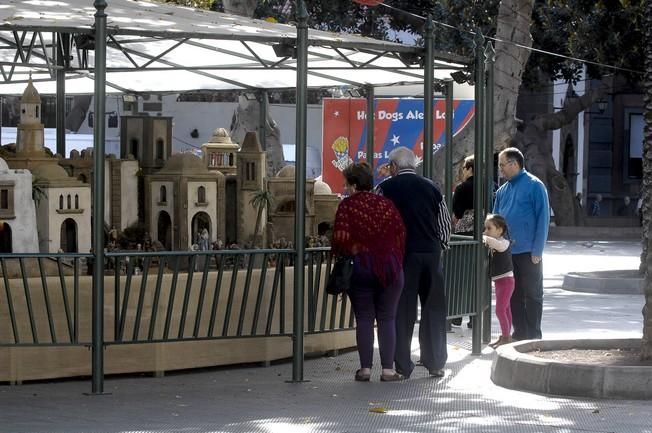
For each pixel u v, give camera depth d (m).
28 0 14.73
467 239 16.75
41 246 14.56
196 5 33.22
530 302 17.20
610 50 49.88
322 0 47.09
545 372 13.37
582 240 55.06
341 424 11.50
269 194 16.42
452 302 15.94
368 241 13.80
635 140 81.12
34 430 11.11
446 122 19.38
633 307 23.75
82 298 13.75
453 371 15.09
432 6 46.97
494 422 11.68
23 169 14.38
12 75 21.28
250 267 14.16
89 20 13.24
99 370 13.11
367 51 15.75
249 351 14.94
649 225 13.98
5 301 13.53
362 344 14.12
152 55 18.52
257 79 21.47
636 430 11.30
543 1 52.97
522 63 32.31
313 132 48.53
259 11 46.34
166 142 16.69
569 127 78.50
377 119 27.17
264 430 11.17
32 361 13.67
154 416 11.87
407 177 14.41
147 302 14.11
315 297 14.70
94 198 12.98
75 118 48.88
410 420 11.75
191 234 15.88
